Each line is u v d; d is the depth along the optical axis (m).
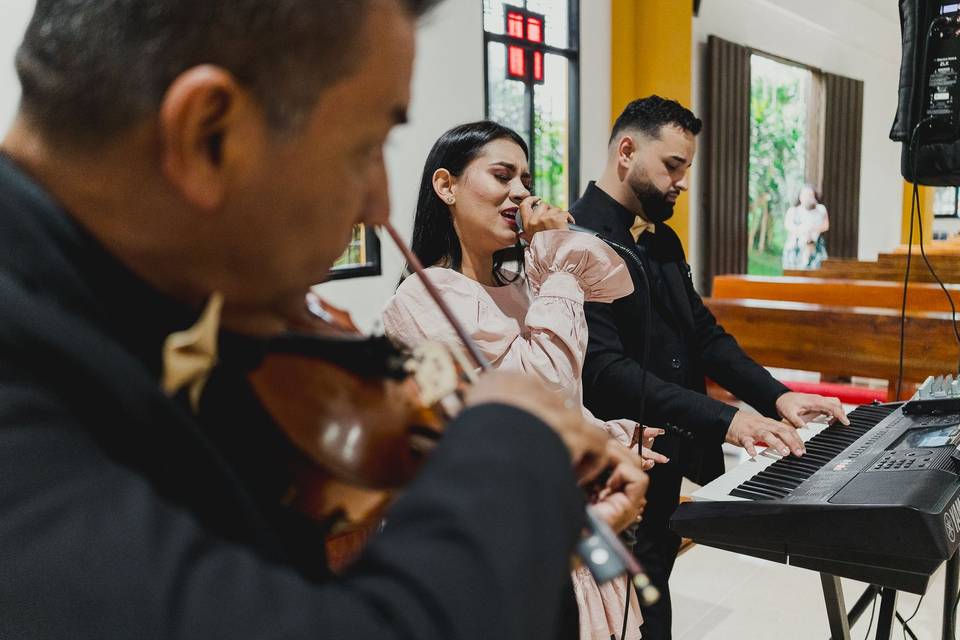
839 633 1.56
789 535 1.22
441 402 0.64
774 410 2.03
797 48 9.11
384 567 0.39
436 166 1.57
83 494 0.37
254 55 0.43
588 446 0.48
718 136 7.80
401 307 1.48
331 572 0.59
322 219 0.48
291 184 0.46
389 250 4.40
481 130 1.55
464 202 1.54
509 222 1.55
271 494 0.58
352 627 0.36
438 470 0.42
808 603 2.69
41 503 0.36
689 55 6.54
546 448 0.44
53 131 0.45
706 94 7.71
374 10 0.46
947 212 13.21
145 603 0.35
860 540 1.16
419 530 0.39
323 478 0.59
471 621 0.37
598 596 1.46
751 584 2.83
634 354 2.00
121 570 0.35
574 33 5.96
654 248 2.11
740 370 2.13
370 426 0.61
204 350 0.45
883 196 11.60
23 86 0.46
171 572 0.36
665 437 1.85
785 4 8.38
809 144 9.84
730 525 1.29
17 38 2.79
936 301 3.90
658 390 1.84
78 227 0.46
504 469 0.41
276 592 0.37
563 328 1.41
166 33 0.43
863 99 10.52
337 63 0.45
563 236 1.52
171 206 0.45
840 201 10.30
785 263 8.88
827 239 10.15
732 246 8.21
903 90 1.73
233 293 0.50
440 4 0.53
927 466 1.29
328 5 0.44
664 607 1.88
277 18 0.43
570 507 0.43
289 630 0.36
